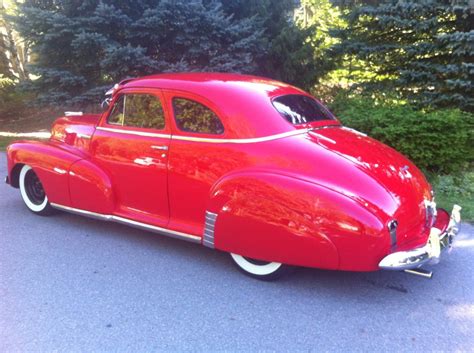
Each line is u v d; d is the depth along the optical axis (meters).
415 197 3.43
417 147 6.03
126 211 4.28
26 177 5.06
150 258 4.03
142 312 3.14
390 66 7.89
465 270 3.80
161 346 2.78
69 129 4.76
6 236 4.50
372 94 7.72
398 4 7.04
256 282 3.59
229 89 3.75
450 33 6.95
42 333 2.89
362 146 3.69
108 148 4.28
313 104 4.25
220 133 3.62
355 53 7.99
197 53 8.69
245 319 3.07
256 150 3.44
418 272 3.22
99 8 7.89
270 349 2.75
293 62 8.86
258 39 8.82
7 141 9.81
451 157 6.12
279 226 3.22
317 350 2.74
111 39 8.47
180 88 3.88
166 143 3.87
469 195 5.68
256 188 3.30
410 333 2.92
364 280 3.64
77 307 3.20
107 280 3.60
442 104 7.21
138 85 4.14
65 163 4.51
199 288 3.49
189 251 4.19
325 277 3.69
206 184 3.63
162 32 8.40
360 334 2.91
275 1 9.65
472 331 2.94
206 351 2.73
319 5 12.47
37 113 13.09
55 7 8.95
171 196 3.89
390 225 3.03
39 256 4.04
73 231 4.66
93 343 2.80
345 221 3.01
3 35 13.32
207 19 8.20
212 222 3.57
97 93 8.63
